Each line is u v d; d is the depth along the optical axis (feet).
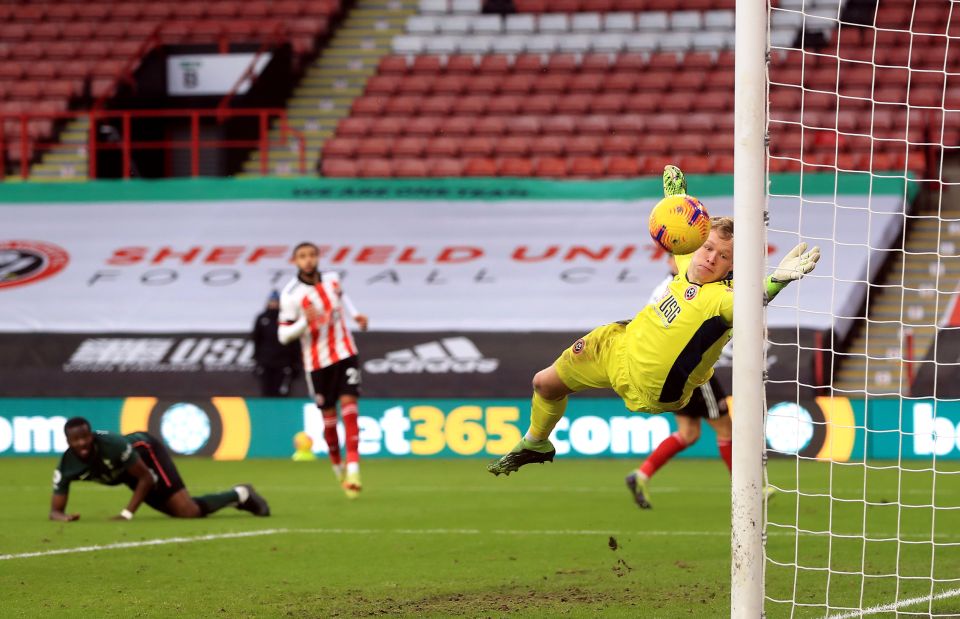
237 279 183.21
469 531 89.97
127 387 164.14
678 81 222.89
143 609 61.16
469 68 229.25
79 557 78.13
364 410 158.40
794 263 49.60
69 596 64.80
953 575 70.18
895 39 222.48
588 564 74.69
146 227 194.29
